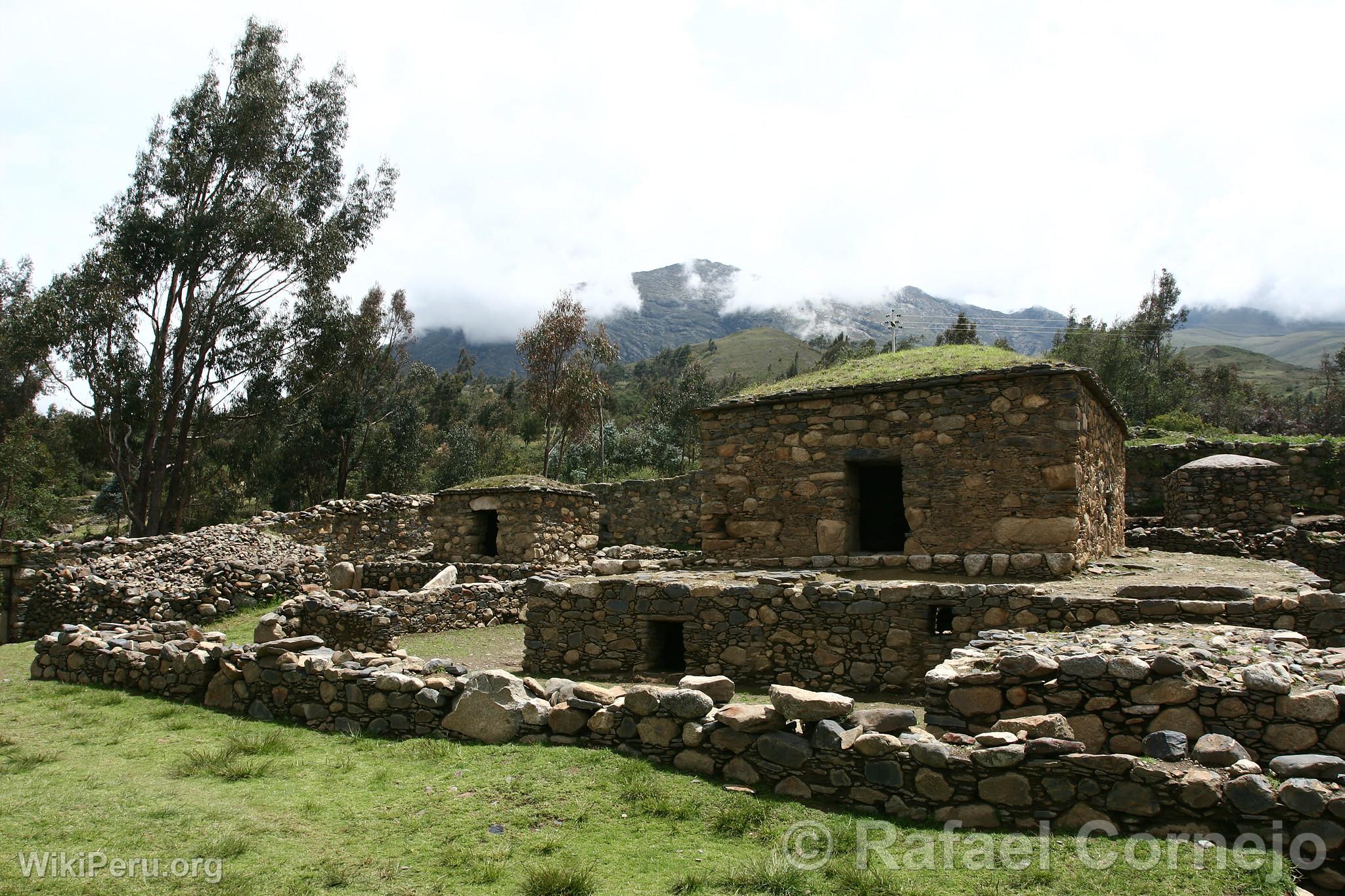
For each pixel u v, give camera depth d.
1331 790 4.18
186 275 31.41
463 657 12.04
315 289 34.34
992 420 10.58
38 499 37.75
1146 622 7.95
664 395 54.22
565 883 4.43
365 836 5.23
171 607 16.80
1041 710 5.92
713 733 5.91
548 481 20.06
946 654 8.65
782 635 9.43
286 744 7.15
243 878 4.63
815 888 4.36
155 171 31.69
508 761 6.33
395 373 50.59
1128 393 43.28
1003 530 10.34
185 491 38.38
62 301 28.91
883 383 11.20
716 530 12.40
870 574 10.65
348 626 12.62
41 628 16.81
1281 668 5.46
